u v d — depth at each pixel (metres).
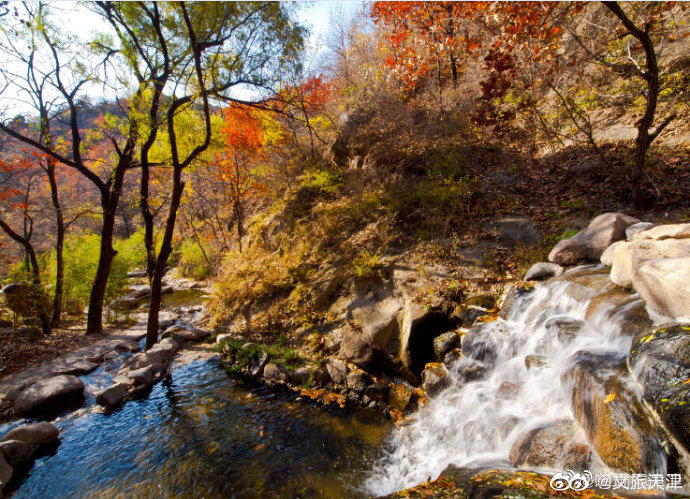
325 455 4.41
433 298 6.04
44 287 10.38
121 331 10.06
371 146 11.38
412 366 5.59
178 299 14.39
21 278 10.07
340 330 6.67
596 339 3.50
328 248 8.84
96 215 10.83
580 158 7.82
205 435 4.95
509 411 3.76
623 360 2.88
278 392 6.04
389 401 5.39
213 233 19.34
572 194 7.19
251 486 3.95
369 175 10.39
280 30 8.35
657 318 2.98
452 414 4.38
